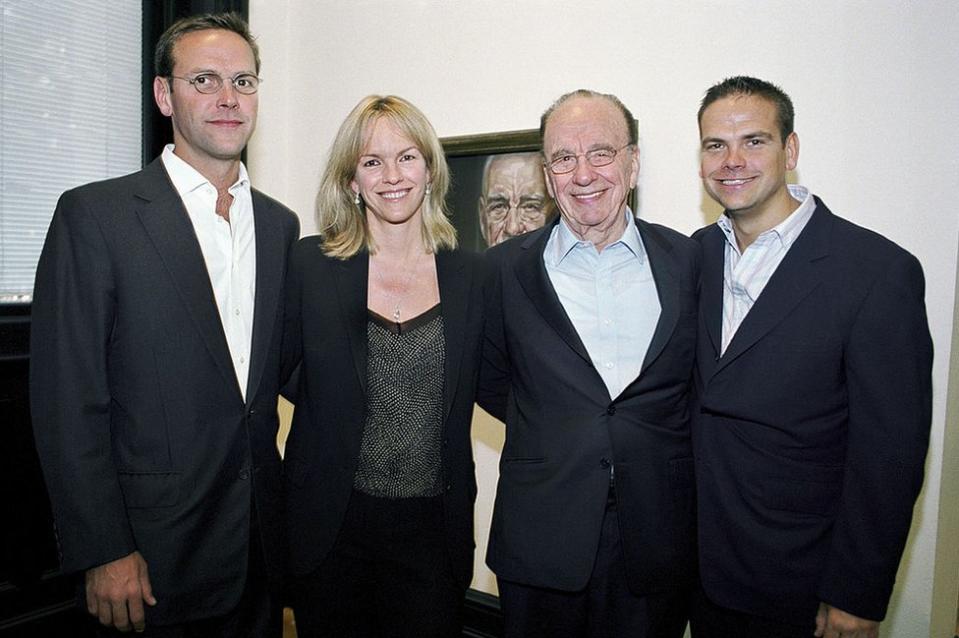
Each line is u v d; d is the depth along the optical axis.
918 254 1.90
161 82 1.59
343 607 1.64
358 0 3.00
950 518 2.05
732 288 1.56
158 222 1.50
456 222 2.75
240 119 1.56
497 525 1.61
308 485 1.61
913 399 1.34
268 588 1.64
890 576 1.36
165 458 1.47
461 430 1.65
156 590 1.46
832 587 1.38
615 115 1.55
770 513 1.45
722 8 2.15
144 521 1.46
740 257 1.57
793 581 1.44
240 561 1.55
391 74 2.93
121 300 1.45
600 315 1.58
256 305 1.60
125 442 1.47
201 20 1.58
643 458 1.50
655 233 1.68
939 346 1.89
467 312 1.66
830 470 1.44
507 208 2.60
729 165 1.46
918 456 1.34
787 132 1.49
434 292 1.71
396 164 1.62
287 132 3.27
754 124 1.44
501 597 1.63
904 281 1.37
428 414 1.61
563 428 1.52
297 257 1.69
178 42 1.55
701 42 2.19
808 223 1.49
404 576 1.64
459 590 1.68
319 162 3.18
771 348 1.45
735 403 1.47
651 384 1.52
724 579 1.51
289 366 1.72
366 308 1.62
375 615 1.70
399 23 2.89
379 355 1.61
